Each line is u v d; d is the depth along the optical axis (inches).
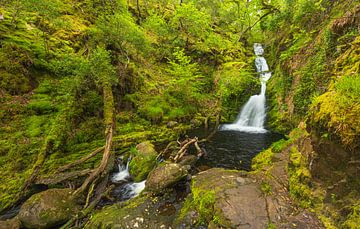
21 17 579.5
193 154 428.8
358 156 181.6
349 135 184.5
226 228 206.7
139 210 262.8
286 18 751.7
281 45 781.9
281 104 574.6
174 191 300.2
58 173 343.0
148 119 570.6
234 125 641.0
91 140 441.4
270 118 593.0
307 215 206.5
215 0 1304.1
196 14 868.6
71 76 486.9
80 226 262.1
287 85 570.6
